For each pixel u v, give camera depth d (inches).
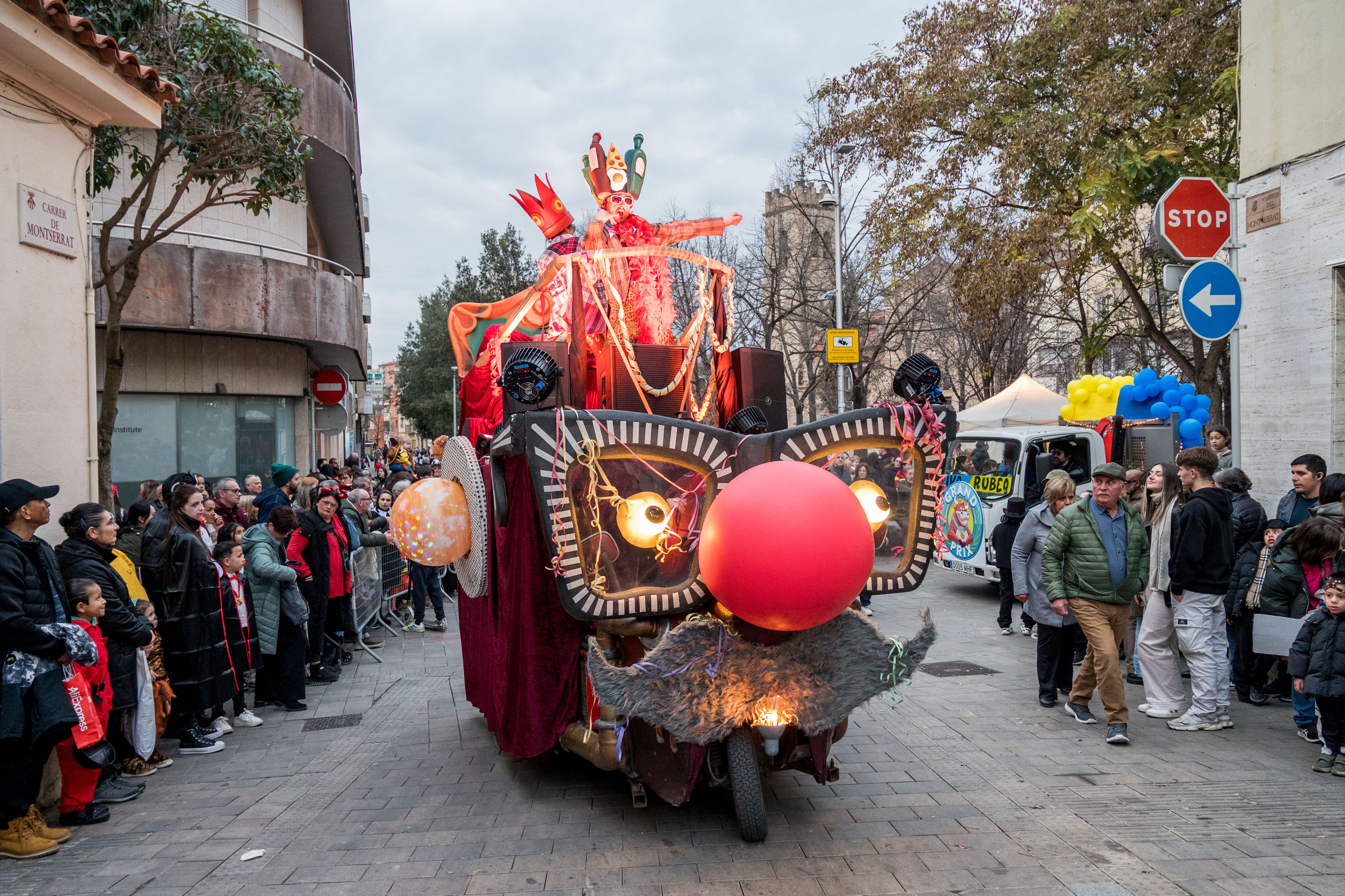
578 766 212.5
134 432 553.3
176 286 521.0
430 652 358.9
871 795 185.8
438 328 1770.4
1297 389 304.0
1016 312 713.6
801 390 1033.5
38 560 172.4
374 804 188.7
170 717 231.9
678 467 163.6
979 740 223.3
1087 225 521.7
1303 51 298.0
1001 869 149.3
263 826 176.9
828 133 685.9
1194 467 231.3
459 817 179.9
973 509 458.3
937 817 173.2
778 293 872.9
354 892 145.9
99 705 185.2
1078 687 238.4
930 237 643.5
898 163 648.4
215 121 372.2
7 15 180.5
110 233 404.2
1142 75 535.5
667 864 154.0
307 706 275.4
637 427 159.0
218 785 203.9
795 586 133.3
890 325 876.0
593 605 156.6
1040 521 257.8
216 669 231.6
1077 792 185.3
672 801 159.8
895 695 169.2
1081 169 553.3
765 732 157.6
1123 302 734.5
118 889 149.1
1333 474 252.4
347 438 1321.4
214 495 319.3
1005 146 575.5
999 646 343.9
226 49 364.5
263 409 634.2
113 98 218.1
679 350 199.8
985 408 625.6
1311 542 228.2
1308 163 297.4
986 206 624.1
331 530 321.1
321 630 305.0
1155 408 403.2
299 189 428.5
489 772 209.5
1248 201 322.7
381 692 291.6
